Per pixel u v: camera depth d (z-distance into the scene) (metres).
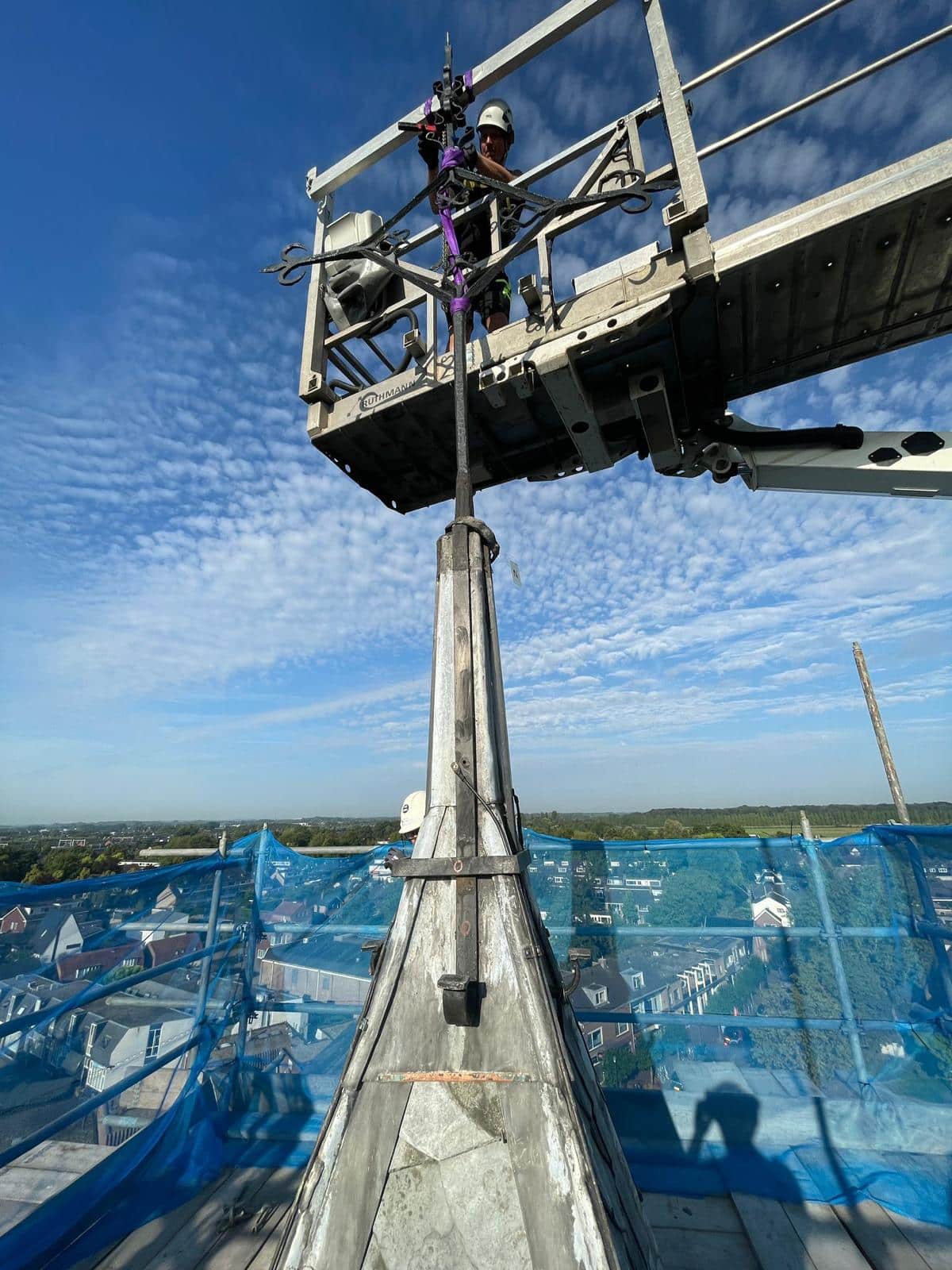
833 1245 2.47
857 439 2.96
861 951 3.46
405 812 2.17
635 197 2.29
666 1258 2.46
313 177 3.72
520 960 1.40
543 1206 1.13
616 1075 3.43
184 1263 2.46
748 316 2.57
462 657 1.82
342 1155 1.25
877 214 2.12
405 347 2.99
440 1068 1.31
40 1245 2.39
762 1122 3.09
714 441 3.15
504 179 3.18
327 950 4.04
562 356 2.51
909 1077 3.16
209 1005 3.63
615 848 4.01
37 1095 2.59
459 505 2.06
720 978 3.57
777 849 3.78
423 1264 1.12
